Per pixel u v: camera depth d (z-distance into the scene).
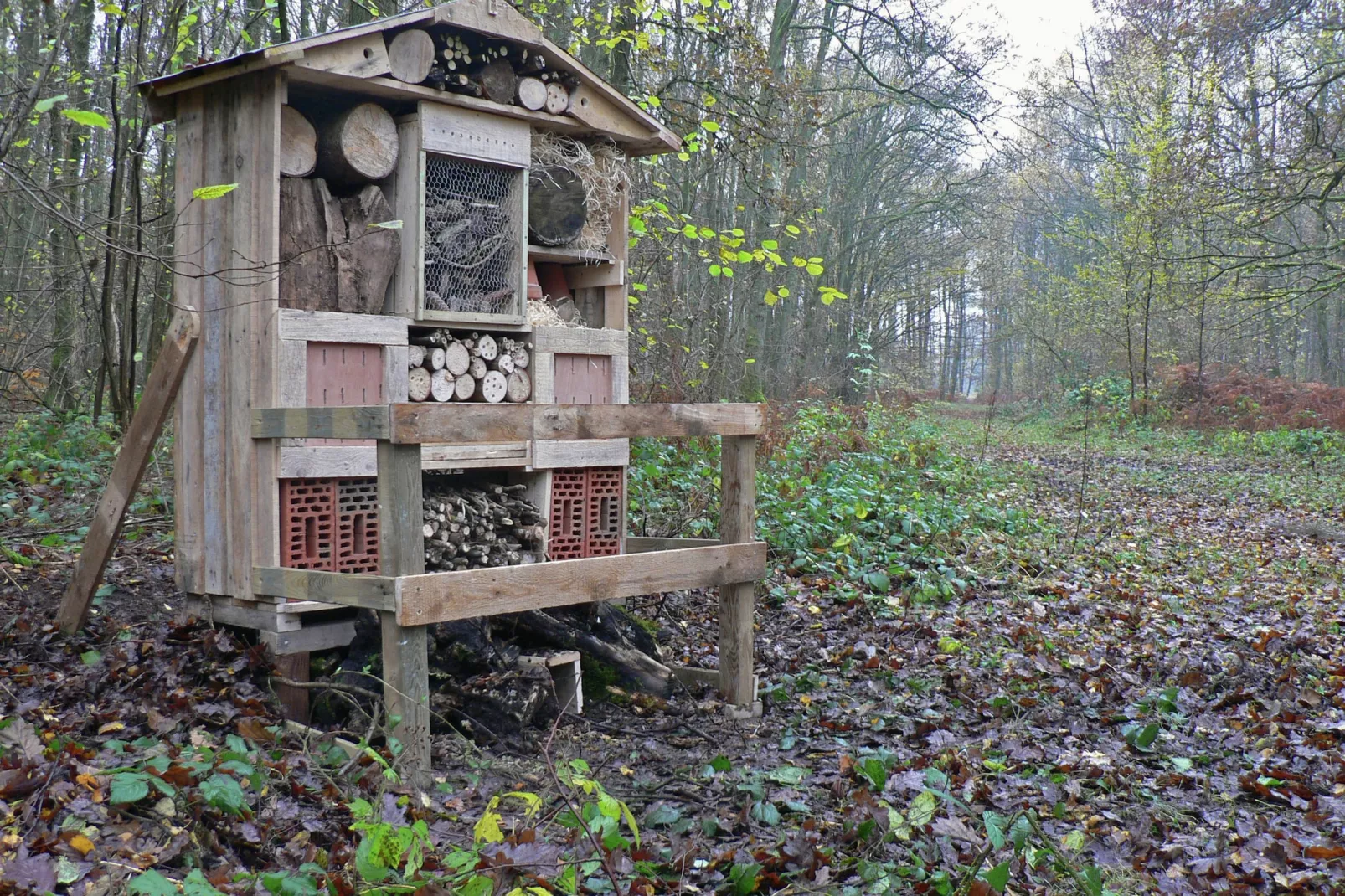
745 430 5.32
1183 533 12.02
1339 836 3.86
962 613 7.30
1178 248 27.97
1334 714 5.34
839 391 24.30
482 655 4.88
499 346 5.61
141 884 2.50
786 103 11.85
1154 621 7.47
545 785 4.11
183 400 5.02
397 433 4.00
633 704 5.36
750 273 17.38
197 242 4.90
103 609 5.50
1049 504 13.35
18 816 2.96
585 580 4.69
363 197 5.01
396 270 5.15
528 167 5.58
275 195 4.57
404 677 4.11
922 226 31.50
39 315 10.32
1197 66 21.41
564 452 5.73
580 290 6.38
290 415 4.43
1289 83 17.58
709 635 6.68
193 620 5.03
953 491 11.74
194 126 4.91
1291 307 27.14
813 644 6.54
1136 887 3.46
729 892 3.26
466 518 5.28
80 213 8.57
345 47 4.68
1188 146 19.67
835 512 8.84
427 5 9.91
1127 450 22.98
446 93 5.15
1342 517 13.65
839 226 27.45
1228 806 4.21
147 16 8.91
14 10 9.65
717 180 17.47
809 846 3.49
